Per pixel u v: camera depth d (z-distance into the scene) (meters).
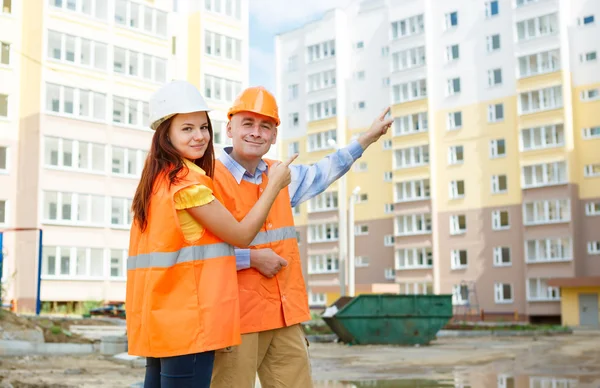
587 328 37.56
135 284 3.17
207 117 3.35
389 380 10.26
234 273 3.24
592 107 45.16
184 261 3.11
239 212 3.79
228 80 47.84
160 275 3.06
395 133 53.47
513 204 47.12
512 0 48.06
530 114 46.59
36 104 38.78
